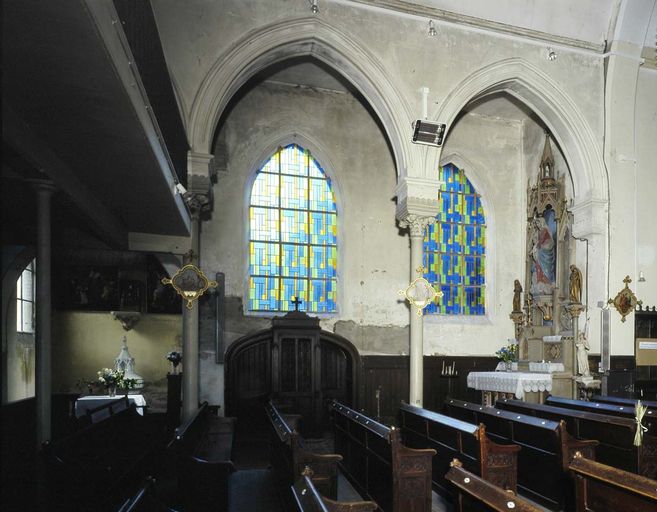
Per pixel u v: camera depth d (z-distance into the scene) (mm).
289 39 11922
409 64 12805
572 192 15367
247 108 15141
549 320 15609
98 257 12914
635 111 14938
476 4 13328
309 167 15812
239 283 14367
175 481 8594
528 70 13867
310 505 3744
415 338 12516
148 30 6730
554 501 7020
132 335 13227
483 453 6629
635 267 14383
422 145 12766
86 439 7129
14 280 11156
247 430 13750
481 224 17359
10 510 6008
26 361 12992
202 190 10969
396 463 6168
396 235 15992
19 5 3395
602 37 14727
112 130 5586
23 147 5418
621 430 7340
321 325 14945
